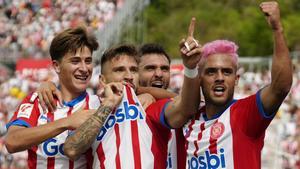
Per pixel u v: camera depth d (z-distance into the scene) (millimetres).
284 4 52594
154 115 7156
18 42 42156
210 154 7285
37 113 7594
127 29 39500
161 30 57250
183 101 6859
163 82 9539
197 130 7449
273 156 19312
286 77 6613
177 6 61531
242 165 7098
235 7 58938
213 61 7230
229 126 7191
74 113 7102
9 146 7230
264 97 6848
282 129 21781
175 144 7781
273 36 6664
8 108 31828
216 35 53094
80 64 7508
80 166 7445
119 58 7621
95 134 6906
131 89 7320
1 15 45344
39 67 36250
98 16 43688
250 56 51438
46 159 7480
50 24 43594
